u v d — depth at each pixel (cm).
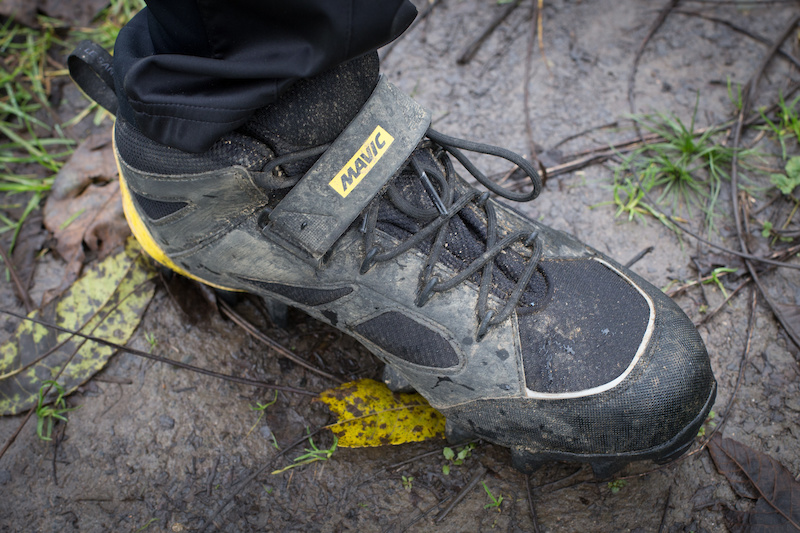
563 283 115
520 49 200
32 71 195
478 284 112
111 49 200
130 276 151
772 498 122
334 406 135
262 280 118
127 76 93
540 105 187
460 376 113
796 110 180
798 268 150
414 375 119
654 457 112
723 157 172
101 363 141
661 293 122
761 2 204
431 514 125
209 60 91
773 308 146
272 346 145
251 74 89
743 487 125
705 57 194
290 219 103
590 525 123
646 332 111
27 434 134
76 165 168
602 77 192
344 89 98
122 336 145
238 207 105
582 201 167
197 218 108
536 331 111
